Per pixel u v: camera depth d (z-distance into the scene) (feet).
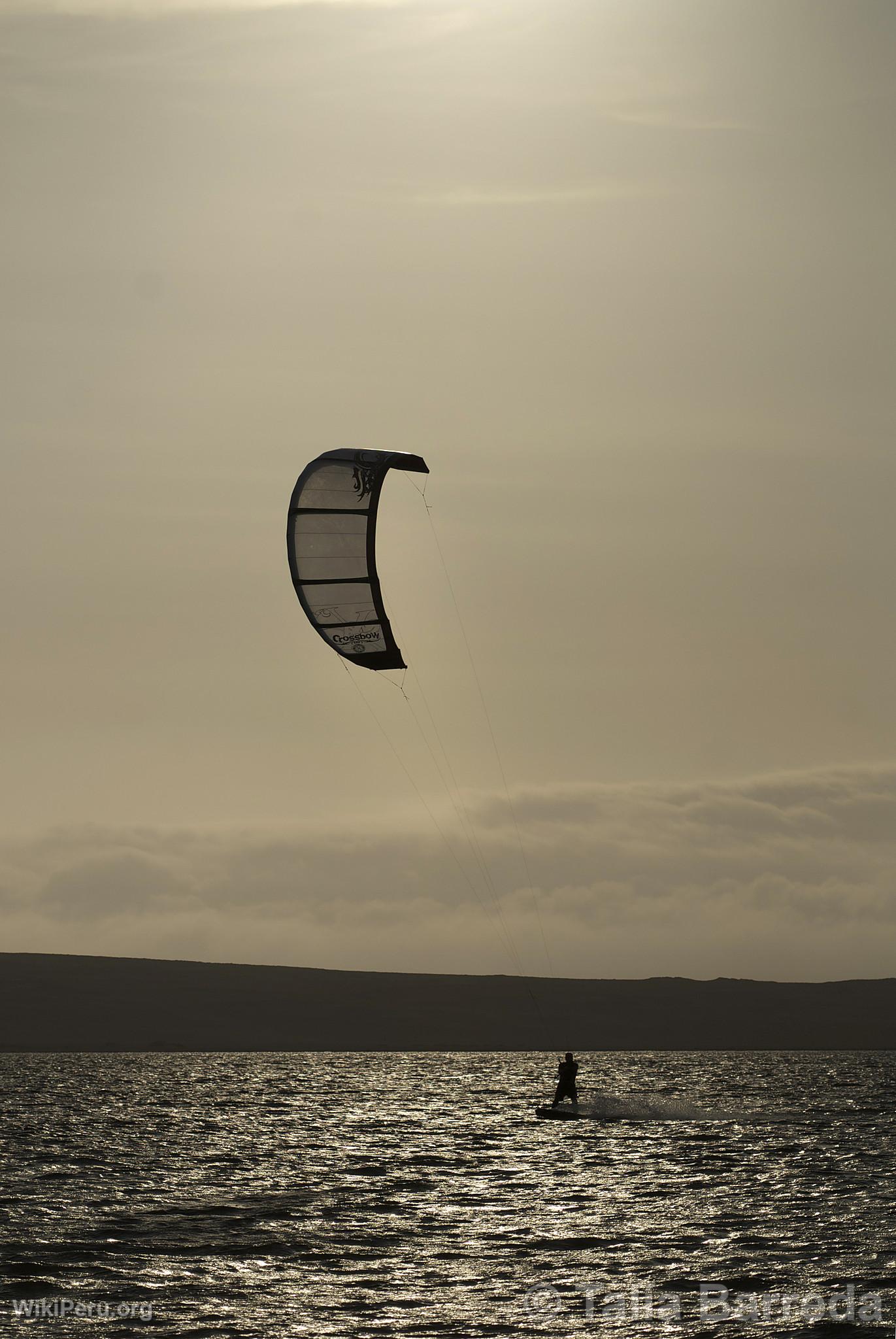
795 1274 170.50
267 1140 347.97
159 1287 165.17
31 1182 256.11
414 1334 144.56
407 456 216.33
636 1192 238.48
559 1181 254.27
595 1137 350.43
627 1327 147.23
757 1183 249.34
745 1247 187.73
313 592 214.28
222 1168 280.72
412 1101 535.19
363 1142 340.59
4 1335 144.36
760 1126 384.27
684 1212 216.33
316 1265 176.76
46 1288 164.35
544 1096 563.48
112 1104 505.25
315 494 214.07
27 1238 195.42
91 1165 285.84
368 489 212.02
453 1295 160.56
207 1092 604.49
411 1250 186.29
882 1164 280.31
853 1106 479.41
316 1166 283.79
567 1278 169.17
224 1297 159.94
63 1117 430.20
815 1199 229.25
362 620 211.41
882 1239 192.85
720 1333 145.28
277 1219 212.02
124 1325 148.56
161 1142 341.62
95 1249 187.32
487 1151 315.37
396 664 209.56
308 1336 143.74
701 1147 320.91
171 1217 214.28
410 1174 269.64
